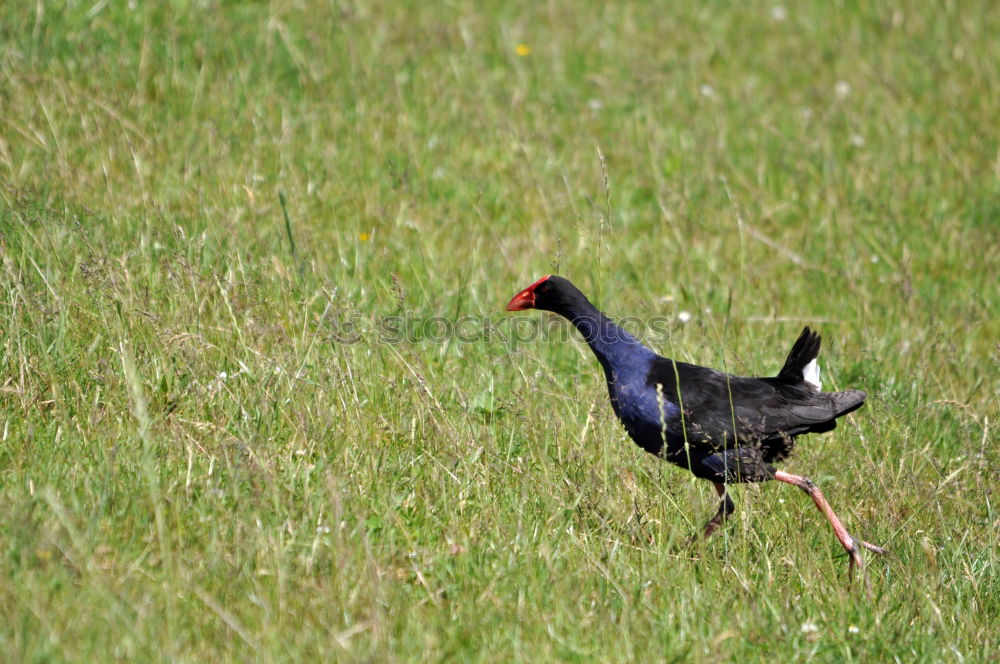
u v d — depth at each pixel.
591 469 9.23
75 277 10.84
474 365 11.34
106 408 9.34
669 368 9.72
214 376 9.84
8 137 13.99
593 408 10.10
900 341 12.92
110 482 8.27
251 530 7.82
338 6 18.91
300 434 9.29
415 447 9.59
